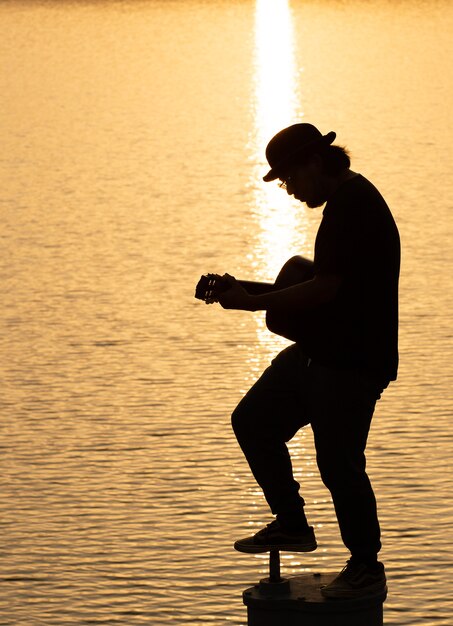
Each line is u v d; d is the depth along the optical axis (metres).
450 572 9.77
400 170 29.36
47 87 48.94
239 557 10.12
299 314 6.07
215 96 45.75
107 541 10.46
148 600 9.37
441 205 25.08
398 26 71.69
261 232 23.14
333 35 68.06
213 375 15.01
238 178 28.95
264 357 15.73
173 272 20.16
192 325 17.20
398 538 10.39
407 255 20.84
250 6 87.31
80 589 9.57
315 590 5.98
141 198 26.66
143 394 14.34
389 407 13.75
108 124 39.03
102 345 16.30
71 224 23.97
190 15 80.62
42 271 20.33
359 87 47.38
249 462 6.24
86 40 66.62
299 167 6.02
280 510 6.14
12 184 28.62
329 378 6.05
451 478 11.70
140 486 11.66
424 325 16.86
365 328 6.03
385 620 8.99
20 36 69.19
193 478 11.84
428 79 49.06
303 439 12.88
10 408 13.93
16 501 11.34
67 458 12.39
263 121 39.25
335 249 5.96
